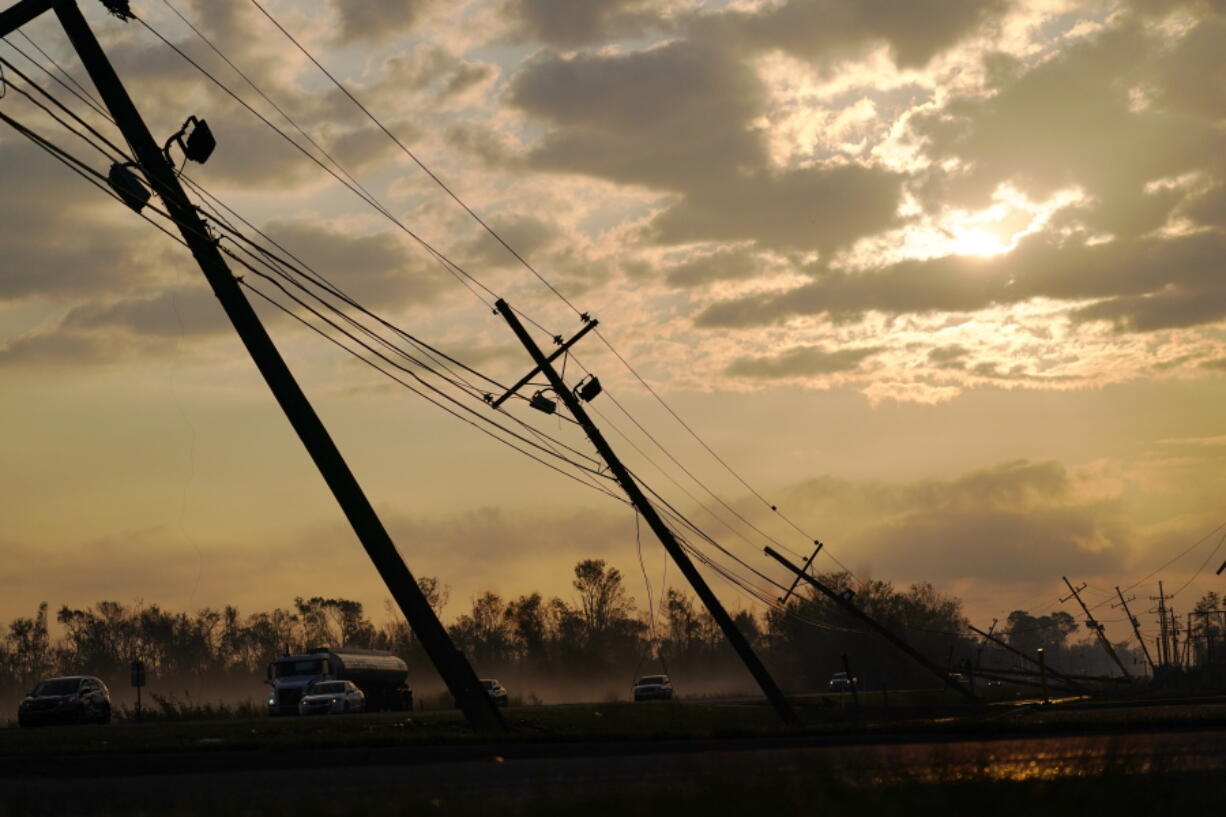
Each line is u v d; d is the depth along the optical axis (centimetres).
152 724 3756
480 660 13700
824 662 13212
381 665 6519
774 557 6706
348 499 2606
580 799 1198
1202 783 1286
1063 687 9812
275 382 2588
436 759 2077
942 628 15300
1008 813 1087
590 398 4028
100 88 2467
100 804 1442
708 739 2405
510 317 3962
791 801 1141
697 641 15488
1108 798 1138
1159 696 6750
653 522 4156
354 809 1176
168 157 2459
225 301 2577
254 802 1341
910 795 1168
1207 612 12444
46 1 2478
